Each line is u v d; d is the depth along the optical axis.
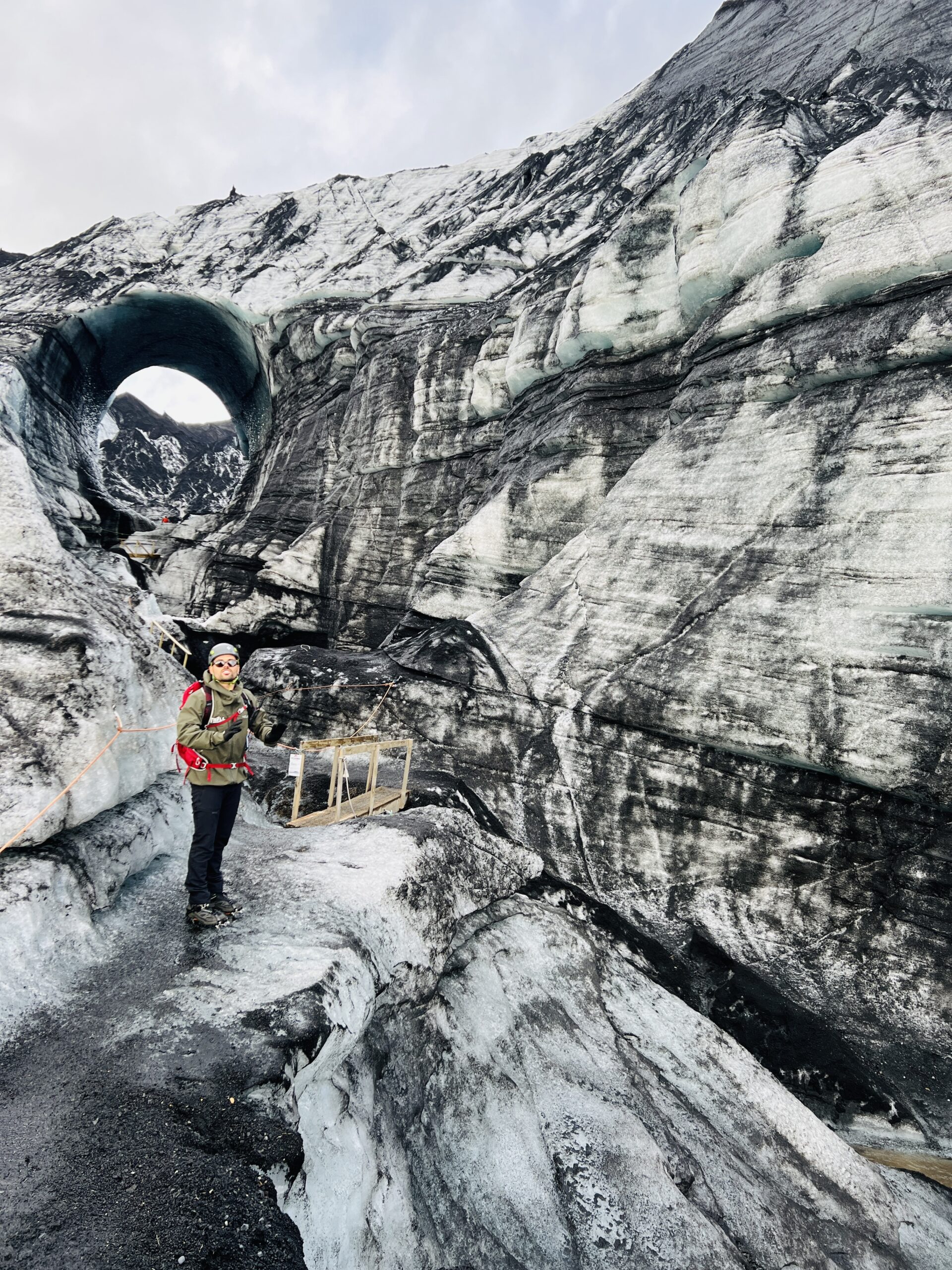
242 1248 2.08
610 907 7.50
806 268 8.05
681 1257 3.75
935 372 7.00
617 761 8.31
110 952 3.35
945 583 6.36
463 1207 3.77
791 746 7.02
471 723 9.46
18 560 4.62
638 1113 4.55
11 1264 1.87
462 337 15.95
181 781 4.93
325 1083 3.37
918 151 7.45
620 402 11.29
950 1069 5.86
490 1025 4.69
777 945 6.89
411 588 16.19
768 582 7.71
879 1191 4.88
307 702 10.59
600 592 9.48
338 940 3.67
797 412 8.07
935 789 6.18
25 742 3.48
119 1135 2.34
